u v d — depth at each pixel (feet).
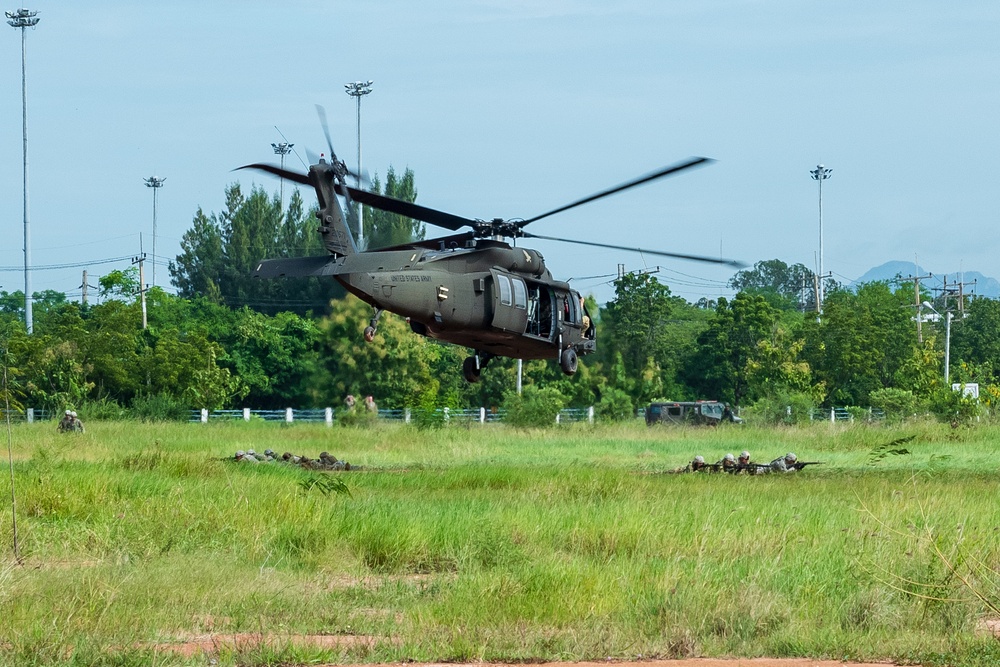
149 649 113.39
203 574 150.30
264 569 160.04
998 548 168.76
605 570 155.33
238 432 483.51
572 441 477.36
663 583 145.69
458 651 118.42
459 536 181.37
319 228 271.08
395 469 341.21
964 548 160.45
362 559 172.96
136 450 367.04
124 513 197.16
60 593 134.62
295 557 173.27
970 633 129.90
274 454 347.97
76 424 451.53
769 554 166.91
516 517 198.80
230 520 191.72
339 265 265.13
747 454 330.54
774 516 204.85
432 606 137.80
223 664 111.24
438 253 285.84
